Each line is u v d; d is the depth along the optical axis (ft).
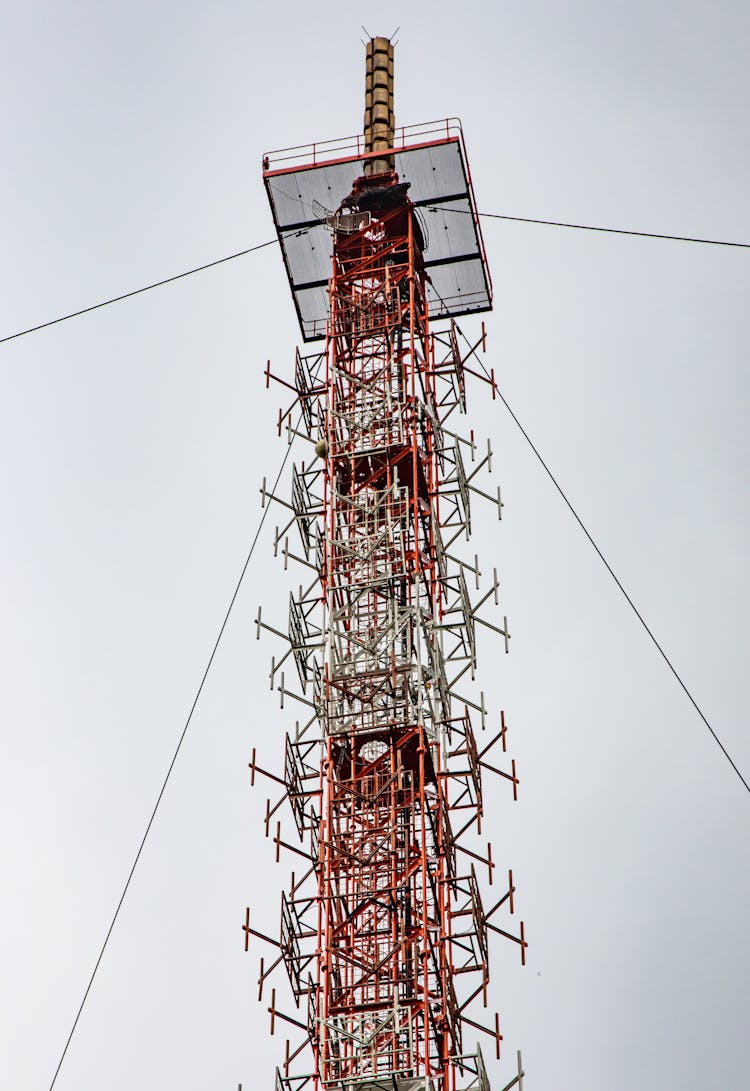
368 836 270.46
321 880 267.80
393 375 308.40
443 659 283.38
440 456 302.45
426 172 317.22
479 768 277.44
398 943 260.01
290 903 267.39
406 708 276.41
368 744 278.26
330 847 269.85
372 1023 257.34
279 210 319.88
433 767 276.62
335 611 287.07
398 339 313.12
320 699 281.33
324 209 318.45
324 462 298.56
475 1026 259.80
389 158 317.42
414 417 300.61
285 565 291.99
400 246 317.83
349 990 261.03
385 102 325.01
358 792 272.92
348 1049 257.14
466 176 316.19
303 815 276.21
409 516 295.28
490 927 265.34
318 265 321.73
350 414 303.68
